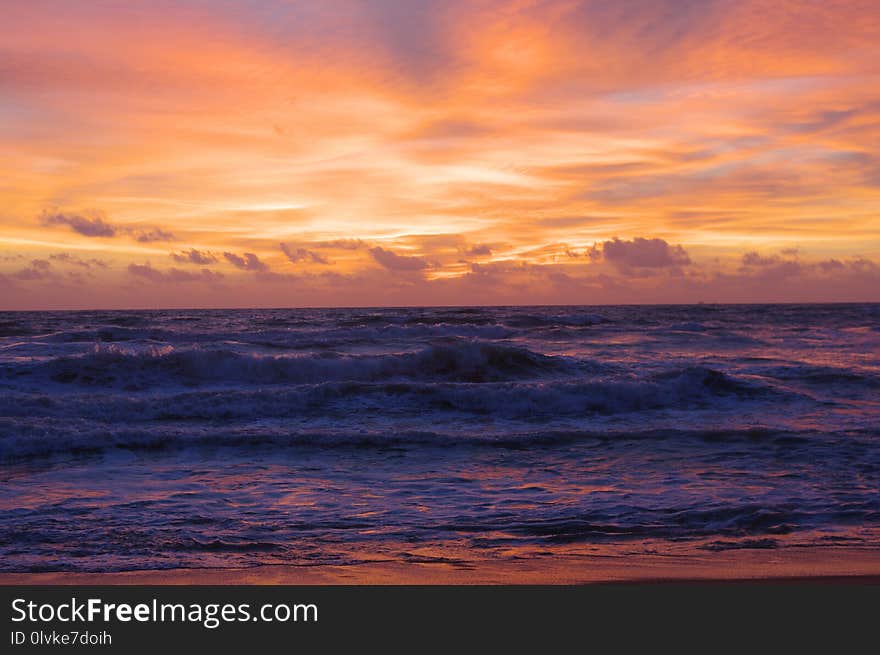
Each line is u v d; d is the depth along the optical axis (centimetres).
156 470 975
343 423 1337
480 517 753
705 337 3544
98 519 739
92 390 1691
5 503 800
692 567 595
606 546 656
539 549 648
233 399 1434
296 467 998
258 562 614
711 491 854
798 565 598
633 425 1327
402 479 930
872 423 1319
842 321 5569
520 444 1136
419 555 633
